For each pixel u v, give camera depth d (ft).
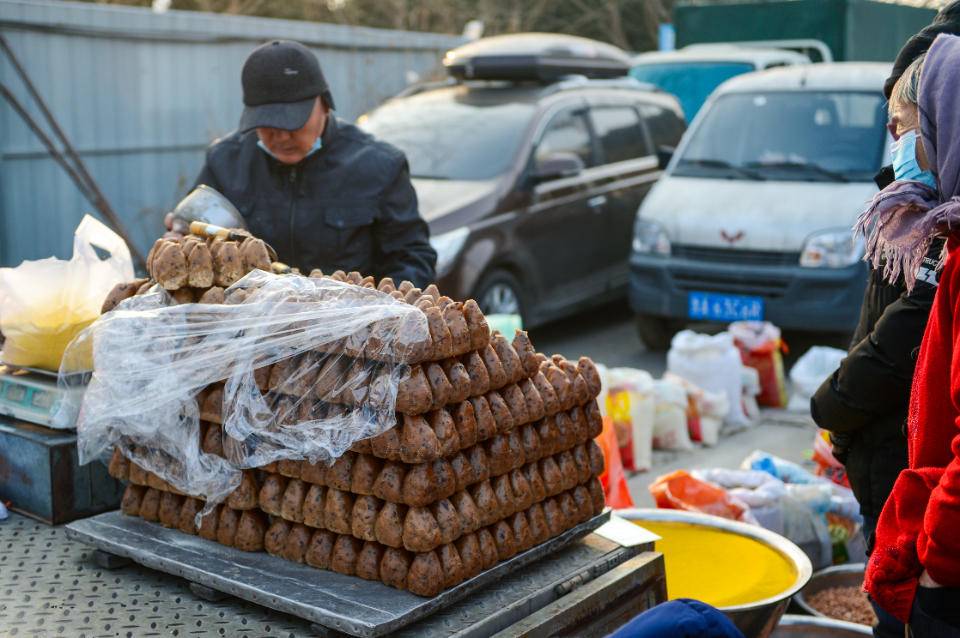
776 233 20.61
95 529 6.81
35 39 24.13
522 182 22.17
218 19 27.78
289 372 5.96
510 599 6.04
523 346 6.18
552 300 23.22
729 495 11.35
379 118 24.32
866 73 23.59
